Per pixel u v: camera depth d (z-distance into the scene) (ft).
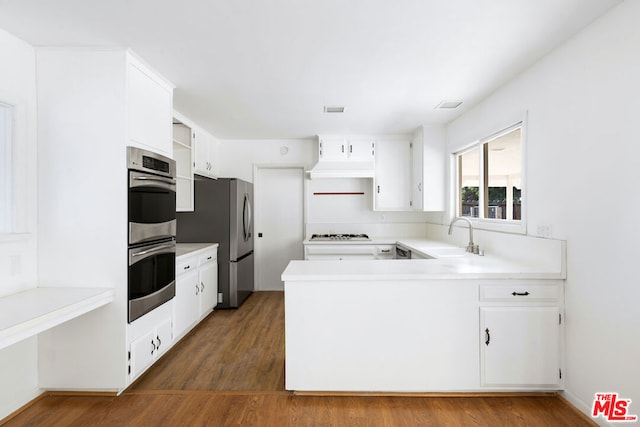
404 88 9.51
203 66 8.13
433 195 13.58
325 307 7.14
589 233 6.34
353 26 6.34
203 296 12.01
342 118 12.57
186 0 5.54
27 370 7.04
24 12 5.89
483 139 10.53
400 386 7.16
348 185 16.46
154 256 8.25
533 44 7.04
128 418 6.53
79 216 7.32
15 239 6.70
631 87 5.45
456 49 7.23
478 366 7.13
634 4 5.37
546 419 6.43
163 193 8.64
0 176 6.85
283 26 6.34
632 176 5.46
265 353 9.50
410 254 12.35
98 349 7.27
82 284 7.33
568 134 6.85
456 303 7.11
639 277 5.37
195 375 8.24
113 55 7.25
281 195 16.75
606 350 5.98
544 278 7.01
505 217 9.69
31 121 7.18
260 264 16.80
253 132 14.78
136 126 7.70
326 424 6.32
